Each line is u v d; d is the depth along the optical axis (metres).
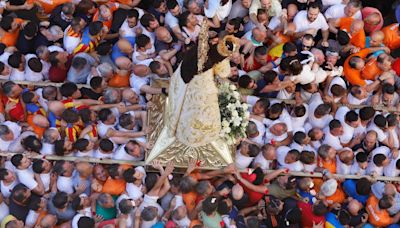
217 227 35.53
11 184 35.91
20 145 37.00
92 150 37.44
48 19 41.31
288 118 38.72
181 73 32.41
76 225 34.94
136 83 38.75
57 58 37.91
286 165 38.12
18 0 40.88
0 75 38.22
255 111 38.22
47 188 36.41
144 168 37.22
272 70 39.12
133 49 39.81
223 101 35.34
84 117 36.88
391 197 36.28
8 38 39.38
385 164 38.25
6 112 37.72
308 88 39.28
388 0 43.78
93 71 38.84
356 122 38.00
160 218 36.38
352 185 37.81
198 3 41.03
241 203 36.97
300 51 40.97
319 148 37.81
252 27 41.12
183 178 36.12
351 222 37.03
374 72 39.88
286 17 40.78
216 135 35.78
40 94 38.34
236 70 39.00
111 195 36.41
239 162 37.69
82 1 39.78
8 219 35.03
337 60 41.19
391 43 41.81
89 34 39.25
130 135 37.78
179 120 34.84
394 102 40.53
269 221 36.91
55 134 36.53
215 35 40.75
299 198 37.53
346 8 40.88
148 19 39.03
